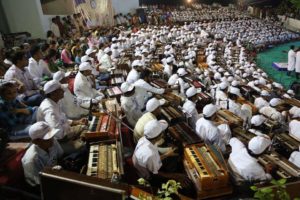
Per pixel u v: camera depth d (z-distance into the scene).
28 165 3.87
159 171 4.58
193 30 29.31
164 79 10.73
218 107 7.36
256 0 41.25
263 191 2.24
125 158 4.97
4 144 4.40
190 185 4.21
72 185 2.64
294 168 4.53
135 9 32.88
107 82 9.41
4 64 7.98
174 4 44.00
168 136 5.37
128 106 6.59
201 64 16.38
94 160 4.16
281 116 7.81
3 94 5.27
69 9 20.80
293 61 17.80
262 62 22.25
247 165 4.32
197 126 5.71
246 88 10.52
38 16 15.99
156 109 5.84
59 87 5.10
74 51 12.90
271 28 31.62
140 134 5.29
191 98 7.11
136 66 9.89
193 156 4.44
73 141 5.06
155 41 20.45
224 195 4.03
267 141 4.43
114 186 2.61
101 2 25.88
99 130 5.04
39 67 8.20
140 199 3.13
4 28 15.86
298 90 13.32
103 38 18.73
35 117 5.50
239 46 22.97
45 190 2.74
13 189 3.62
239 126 6.55
